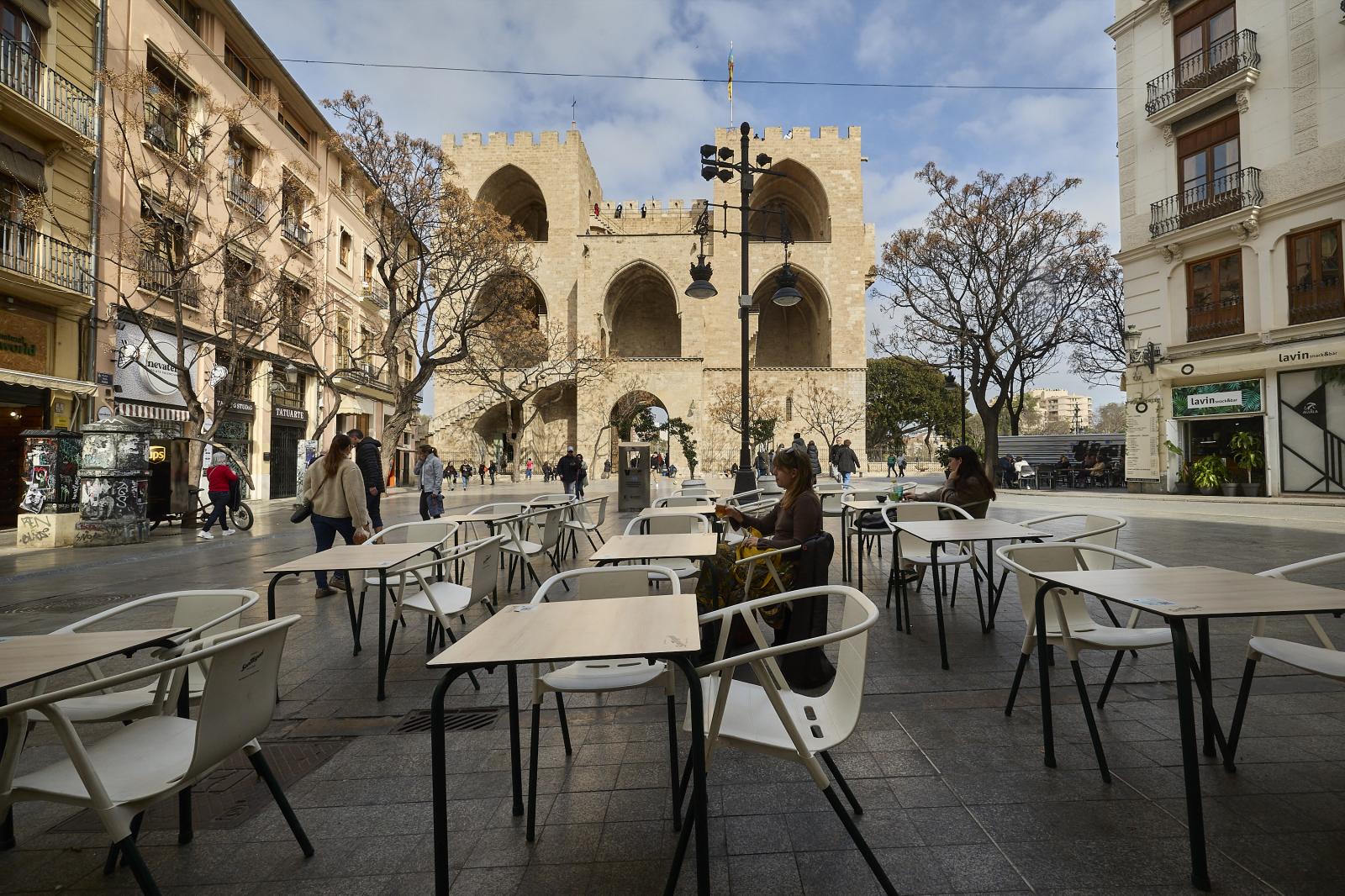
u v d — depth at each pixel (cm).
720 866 238
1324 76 1711
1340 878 219
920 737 338
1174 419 2095
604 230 5547
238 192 2086
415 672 479
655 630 239
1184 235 1992
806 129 4997
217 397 1952
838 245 4972
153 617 643
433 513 1267
